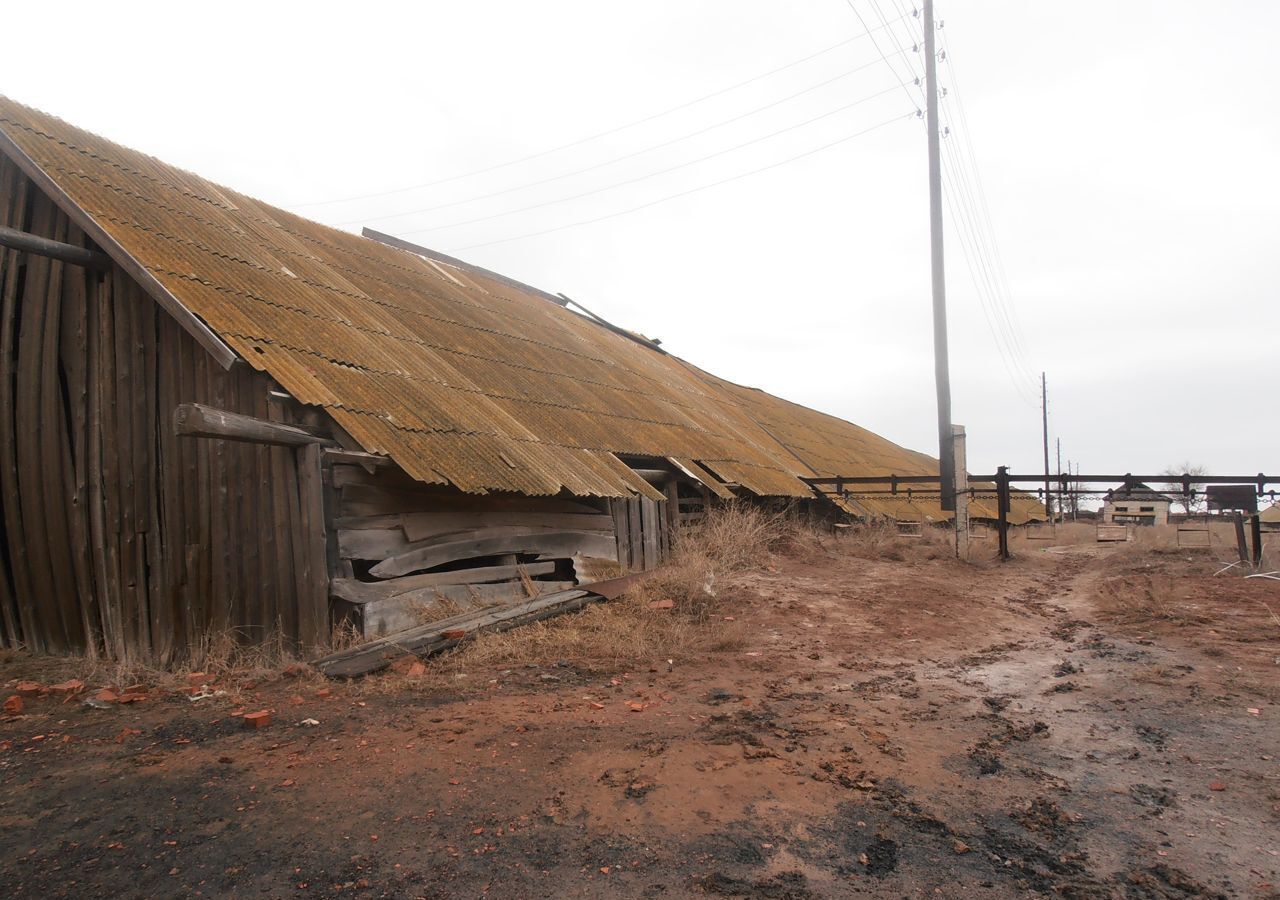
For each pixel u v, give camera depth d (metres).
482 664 7.00
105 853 3.57
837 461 25.95
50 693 6.36
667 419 16.70
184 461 8.58
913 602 10.08
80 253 8.98
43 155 9.72
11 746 5.01
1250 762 4.49
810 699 5.93
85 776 4.47
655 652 7.54
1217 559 13.07
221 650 7.53
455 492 9.38
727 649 7.76
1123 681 6.30
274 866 3.43
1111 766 4.52
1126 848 3.55
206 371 8.49
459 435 9.55
